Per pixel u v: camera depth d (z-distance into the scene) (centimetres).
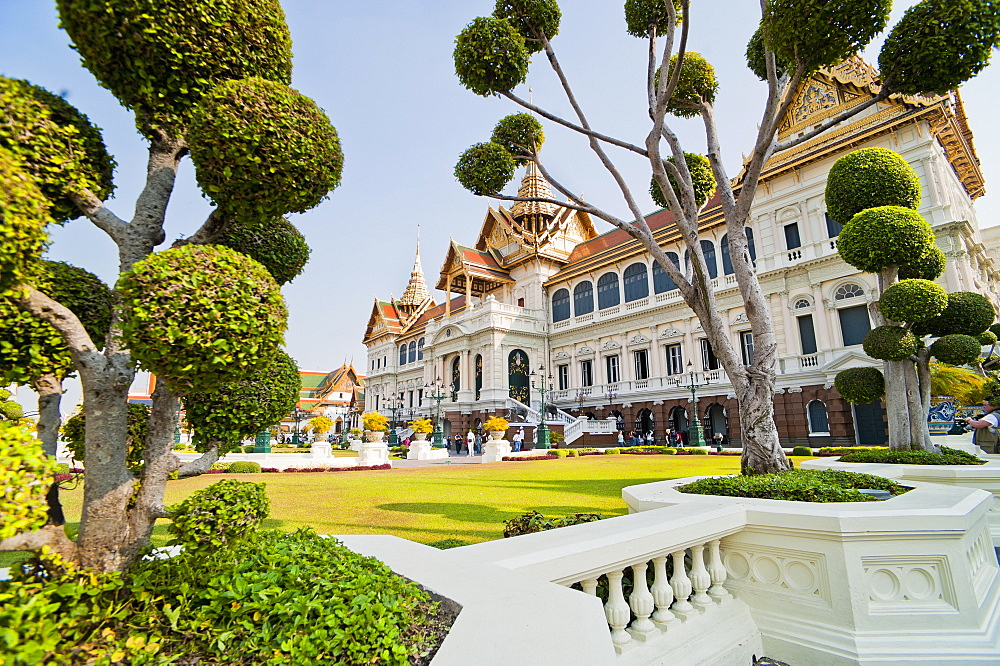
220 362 257
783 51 743
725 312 3322
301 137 319
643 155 943
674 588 405
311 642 215
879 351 1042
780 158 3058
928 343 2148
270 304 281
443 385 5075
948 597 393
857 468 877
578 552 325
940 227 2269
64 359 298
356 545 409
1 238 214
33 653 185
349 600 246
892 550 400
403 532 706
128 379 290
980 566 474
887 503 469
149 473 294
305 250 456
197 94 332
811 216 2850
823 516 409
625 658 336
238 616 240
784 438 2836
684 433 3659
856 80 2697
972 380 1614
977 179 3150
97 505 272
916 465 866
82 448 340
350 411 7844
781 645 420
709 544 452
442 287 5416
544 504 966
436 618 254
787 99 786
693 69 1042
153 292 247
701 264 889
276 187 323
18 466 209
